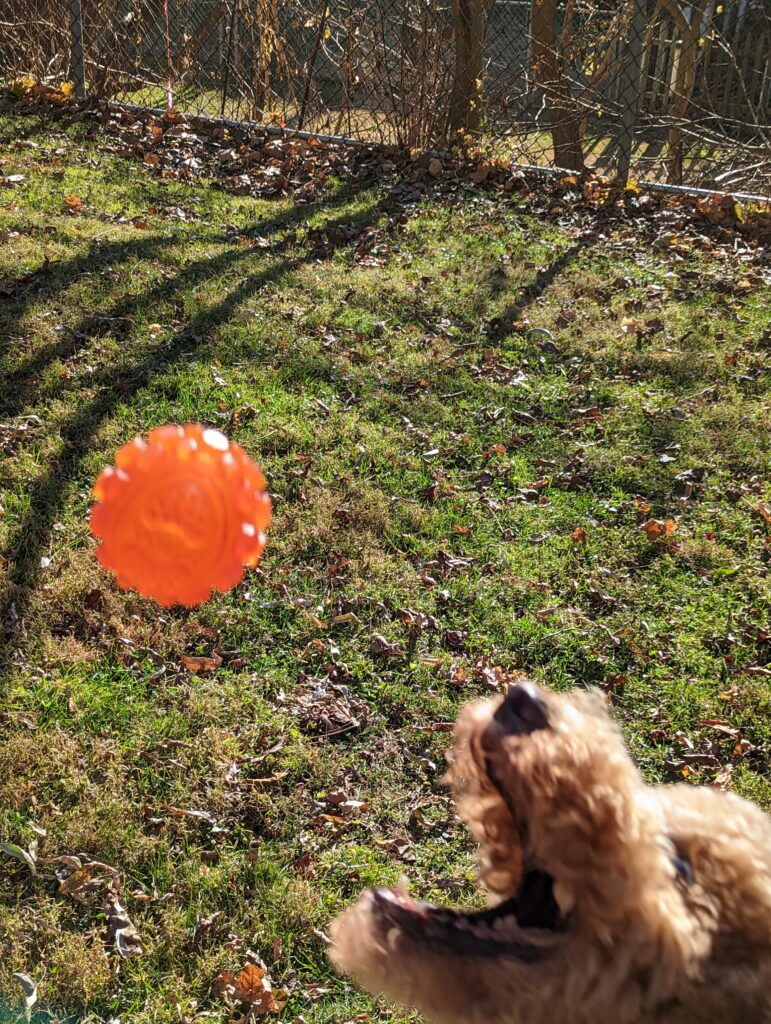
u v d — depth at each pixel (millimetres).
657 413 1934
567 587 1515
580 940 503
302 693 1295
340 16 3402
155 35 3543
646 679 1371
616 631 1440
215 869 1067
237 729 1230
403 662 1361
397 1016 962
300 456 1691
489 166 3037
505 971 508
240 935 1014
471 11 3096
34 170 2678
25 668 1255
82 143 2943
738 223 2811
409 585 1479
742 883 519
